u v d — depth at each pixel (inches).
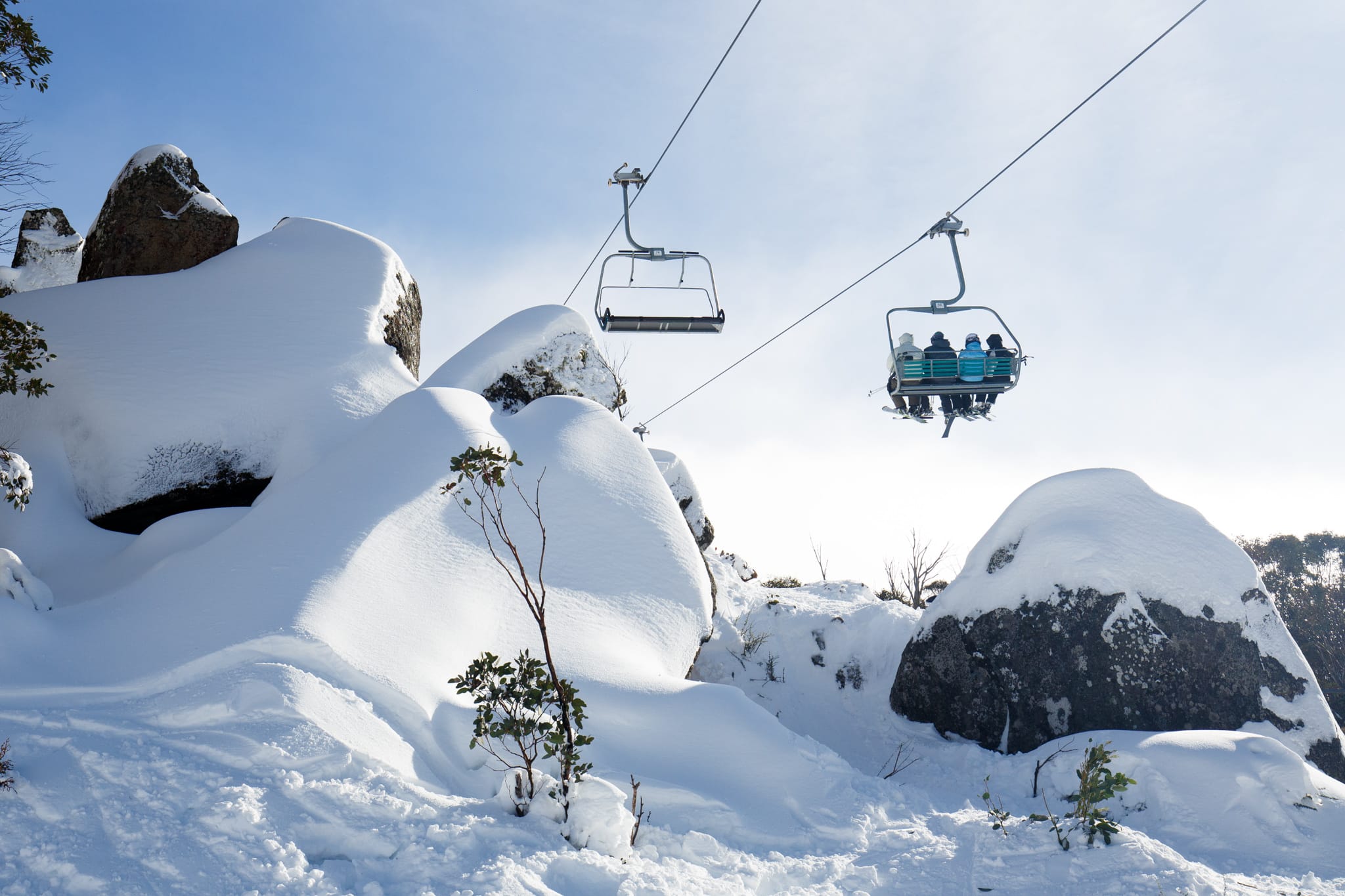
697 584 444.5
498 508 273.3
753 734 312.8
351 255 683.4
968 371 486.3
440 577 364.5
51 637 318.0
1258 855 286.0
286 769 224.8
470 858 198.5
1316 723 408.5
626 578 424.2
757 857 245.4
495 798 236.4
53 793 206.8
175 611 324.8
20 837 187.8
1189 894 213.6
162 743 236.7
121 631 319.6
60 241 1059.9
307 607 305.0
